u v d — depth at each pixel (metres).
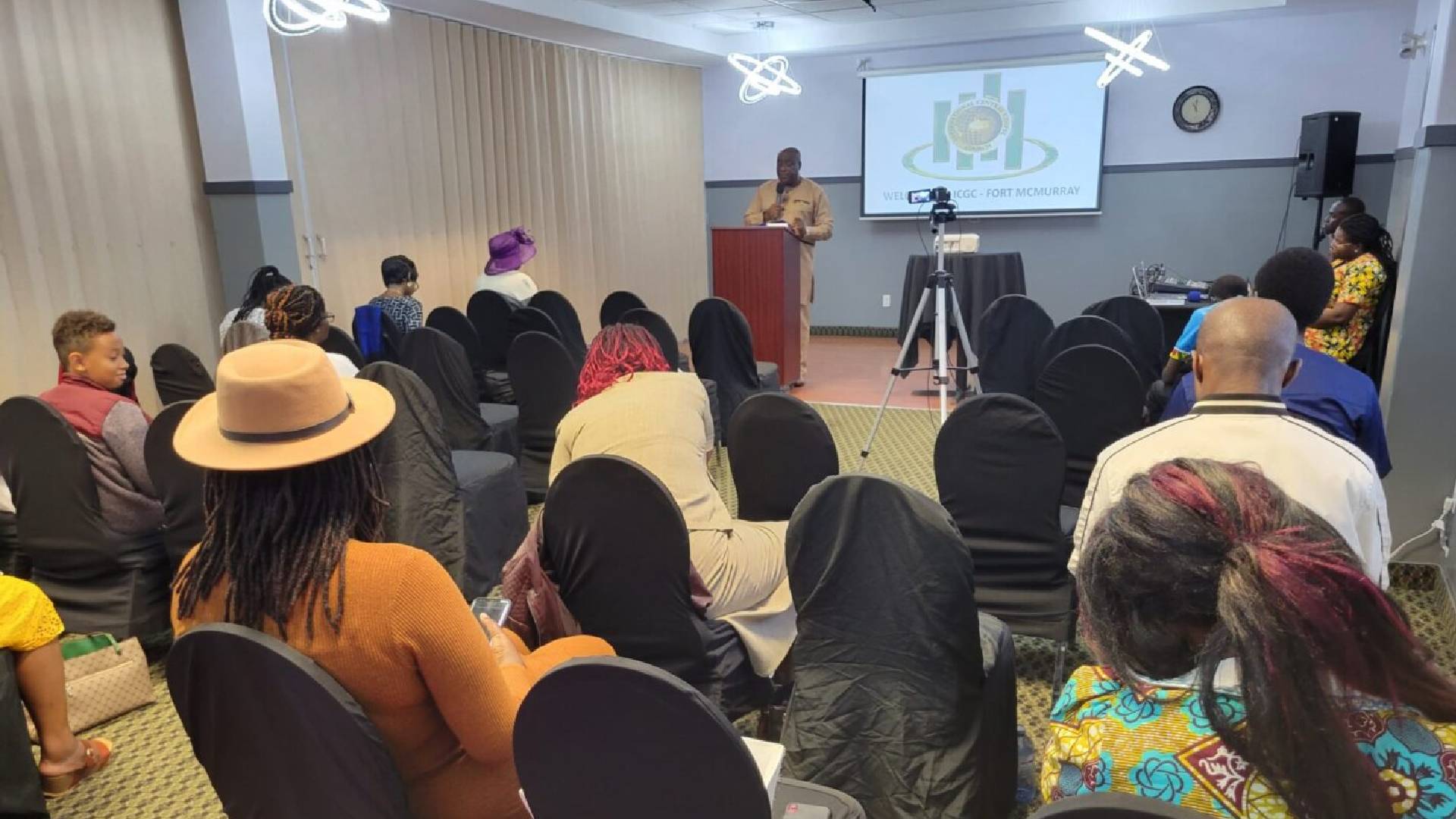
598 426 2.26
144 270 4.75
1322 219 7.36
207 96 4.87
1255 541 0.72
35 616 2.10
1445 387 2.98
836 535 1.53
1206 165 7.70
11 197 4.14
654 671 0.92
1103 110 7.88
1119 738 0.83
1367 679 0.67
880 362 7.79
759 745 1.17
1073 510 2.74
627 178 8.05
